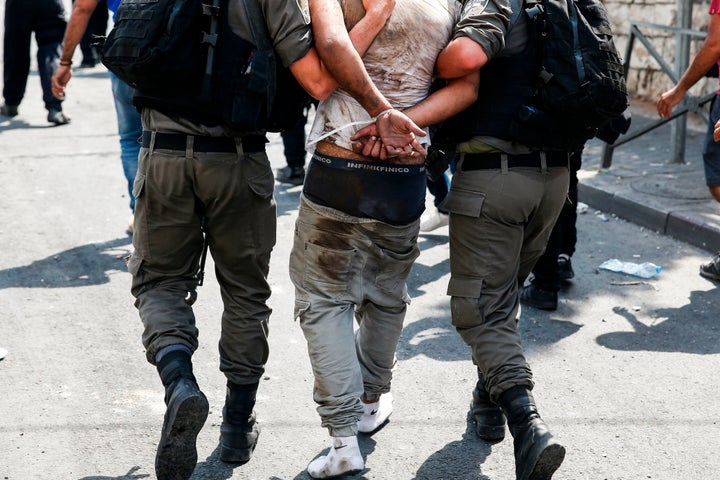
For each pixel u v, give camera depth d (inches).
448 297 204.5
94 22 533.6
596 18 126.6
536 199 125.8
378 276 126.4
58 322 187.5
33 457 134.6
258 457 135.6
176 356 117.8
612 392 157.6
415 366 167.3
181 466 114.0
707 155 210.7
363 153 117.8
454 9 123.0
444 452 136.9
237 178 119.9
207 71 114.3
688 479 129.3
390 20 117.3
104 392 156.3
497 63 123.3
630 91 425.4
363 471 131.6
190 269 126.7
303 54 113.9
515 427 119.9
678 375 164.4
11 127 386.6
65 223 256.5
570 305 199.9
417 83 120.0
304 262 123.7
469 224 126.0
